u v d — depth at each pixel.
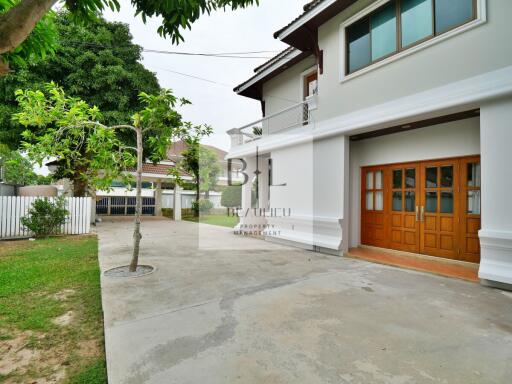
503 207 4.00
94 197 12.98
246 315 3.15
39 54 2.76
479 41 4.31
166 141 5.44
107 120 11.05
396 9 5.48
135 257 4.97
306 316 3.12
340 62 6.48
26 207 9.02
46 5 1.57
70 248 7.05
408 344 2.52
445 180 5.52
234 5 2.91
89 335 2.77
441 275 4.71
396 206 6.34
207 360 2.26
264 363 2.22
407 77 5.20
